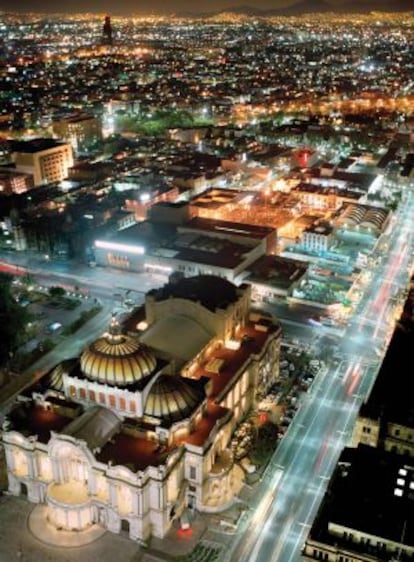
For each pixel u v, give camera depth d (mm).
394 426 133750
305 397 169125
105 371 132375
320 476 141500
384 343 197500
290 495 136625
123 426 132000
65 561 120188
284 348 194875
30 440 129125
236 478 141000
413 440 132625
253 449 146125
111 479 122438
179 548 124000
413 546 97625
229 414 141375
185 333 157375
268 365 170500
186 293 166625
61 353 191375
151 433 128875
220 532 127875
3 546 123188
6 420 135875
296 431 155750
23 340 195000
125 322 176625
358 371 181875
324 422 159000
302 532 127500
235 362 157625
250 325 176500
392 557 98688
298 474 142125
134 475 119688
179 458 128500
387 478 112062
